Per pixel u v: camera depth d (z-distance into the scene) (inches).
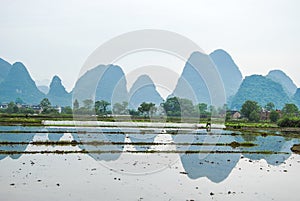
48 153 1053.2
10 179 708.7
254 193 675.4
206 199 616.1
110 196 607.8
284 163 1064.8
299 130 2647.6
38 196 592.1
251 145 1510.8
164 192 649.6
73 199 582.2
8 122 2218.3
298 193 689.0
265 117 4055.1
